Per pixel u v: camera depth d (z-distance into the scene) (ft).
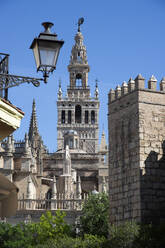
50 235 175.83
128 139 144.66
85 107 495.00
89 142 485.97
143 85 142.92
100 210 184.85
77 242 144.05
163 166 140.05
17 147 302.66
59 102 494.59
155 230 124.06
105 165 328.08
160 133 141.79
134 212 137.28
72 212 236.02
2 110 43.88
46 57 47.75
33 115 345.72
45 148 375.66
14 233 168.96
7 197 43.04
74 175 314.14
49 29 49.24
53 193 249.75
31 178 272.72
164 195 138.10
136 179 138.00
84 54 533.96
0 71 53.78
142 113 141.08
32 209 239.91
